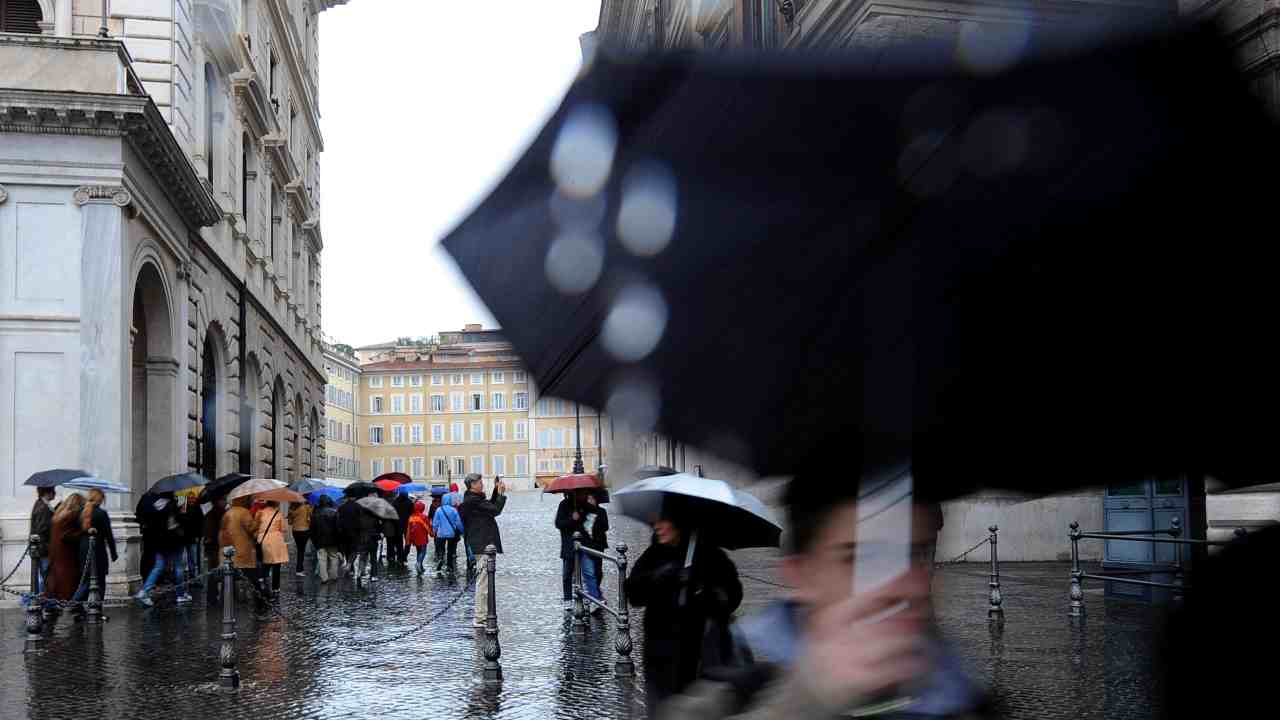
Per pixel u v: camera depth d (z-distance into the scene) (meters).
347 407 98.31
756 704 1.87
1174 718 1.61
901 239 1.50
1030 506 17.08
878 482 1.59
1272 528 1.59
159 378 22.36
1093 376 1.49
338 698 8.69
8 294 18.31
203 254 25.56
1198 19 1.32
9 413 18.19
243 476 17.50
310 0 48.12
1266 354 1.44
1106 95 1.35
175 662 10.85
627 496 4.57
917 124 1.43
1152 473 1.51
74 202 18.53
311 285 48.78
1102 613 11.26
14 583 17.78
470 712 7.95
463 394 98.75
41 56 18.64
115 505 18.27
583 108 1.55
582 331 1.64
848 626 1.65
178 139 22.98
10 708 8.70
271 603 15.79
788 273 1.57
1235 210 1.38
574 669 9.66
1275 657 1.51
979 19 1.39
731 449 1.67
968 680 1.71
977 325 1.50
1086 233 1.43
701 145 1.52
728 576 4.36
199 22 25.14
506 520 44.88
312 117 48.00
